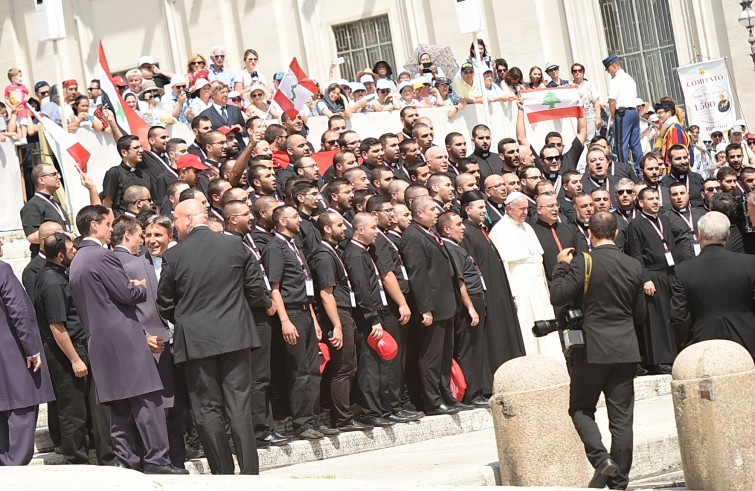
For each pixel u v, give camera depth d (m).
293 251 14.56
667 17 32.34
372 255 15.49
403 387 15.88
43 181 16.11
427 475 11.98
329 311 14.87
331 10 34.12
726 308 11.91
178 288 12.19
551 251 17.66
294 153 18.00
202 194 14.45
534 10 32.25
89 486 9.59
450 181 17.36
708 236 12.10
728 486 11.01
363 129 22.94
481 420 16.08
